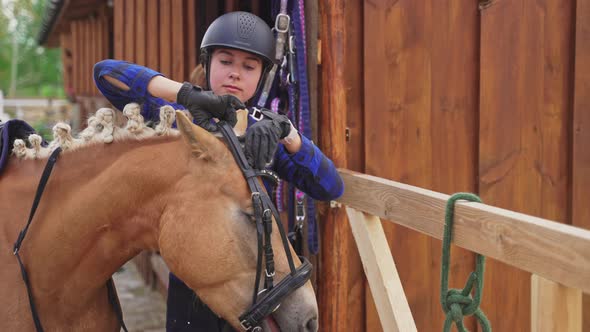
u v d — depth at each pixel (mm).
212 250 1464
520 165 2580
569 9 2541
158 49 4949
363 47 2463
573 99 2537
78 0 9914
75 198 1637
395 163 2512
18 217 1675
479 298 1477
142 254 6312
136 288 5988
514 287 2631
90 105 12016
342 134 2334
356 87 2482
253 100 2281
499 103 2555
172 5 4441
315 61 2320
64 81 16828
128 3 6113
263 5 3980
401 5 2486
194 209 1503
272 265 1448
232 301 1471
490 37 2535
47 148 1752
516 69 2557
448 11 2545
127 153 1630
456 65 2566
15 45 37844
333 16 2291
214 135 1591
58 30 16062
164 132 1646
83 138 1700
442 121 2561
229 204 1482
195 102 1595
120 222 1621
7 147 1754
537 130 2570
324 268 2369
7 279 1644
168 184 1559
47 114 16453
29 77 38875
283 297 1445
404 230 2531
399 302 1959
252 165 1532
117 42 6723
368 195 2018
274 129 1562
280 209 2531
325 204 2354
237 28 1895
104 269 1667
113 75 1805
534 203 2582
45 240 1635
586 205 2541
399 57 2496
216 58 1945
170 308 2057
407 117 2518
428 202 1657
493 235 1382
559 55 2562
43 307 1654
